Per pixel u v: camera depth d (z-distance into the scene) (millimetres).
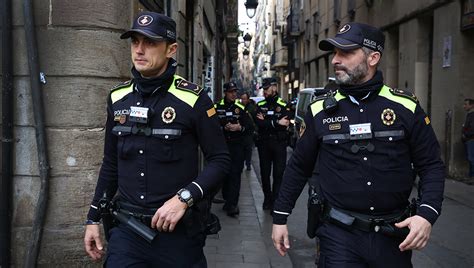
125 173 2580
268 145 7398
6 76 3984
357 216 2598
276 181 7410
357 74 2607
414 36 14414
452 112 12078
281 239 2826
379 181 2564
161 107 2537
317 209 2721
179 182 2539
